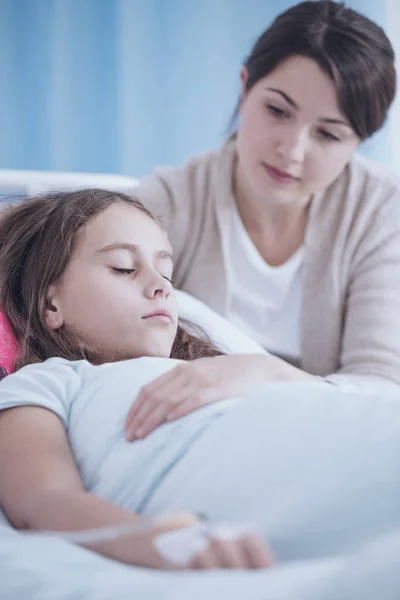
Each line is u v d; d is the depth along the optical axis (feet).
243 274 5.42
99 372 3.04
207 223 5.37
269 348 5.58
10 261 3.76
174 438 2.56
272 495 2.12
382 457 2.08
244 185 5.24
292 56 4.51
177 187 5.45
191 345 4.04
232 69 8.44
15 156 8.36
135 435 2.63
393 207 5.26
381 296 5.08
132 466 2.56
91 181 6.04
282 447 2.23
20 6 8.24
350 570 1.55
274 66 4.58
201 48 8.44
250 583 1.63
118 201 3.72
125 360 3.22
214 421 2.53
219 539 1.80
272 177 4.74
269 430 2.30
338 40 4.45
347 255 5.22
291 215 5.21
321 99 4.50
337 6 4.62
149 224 3.66
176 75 8.46
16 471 2.53
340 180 5.30
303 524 2.02
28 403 2.79
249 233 5.38
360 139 4.81
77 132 8.43
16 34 8.26
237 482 2.21
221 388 2.82
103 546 2.11
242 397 2.86
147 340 3.38
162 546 1.88
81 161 8.46
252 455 2.25
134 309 3.37
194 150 8.57
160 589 1.70
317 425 2.26
